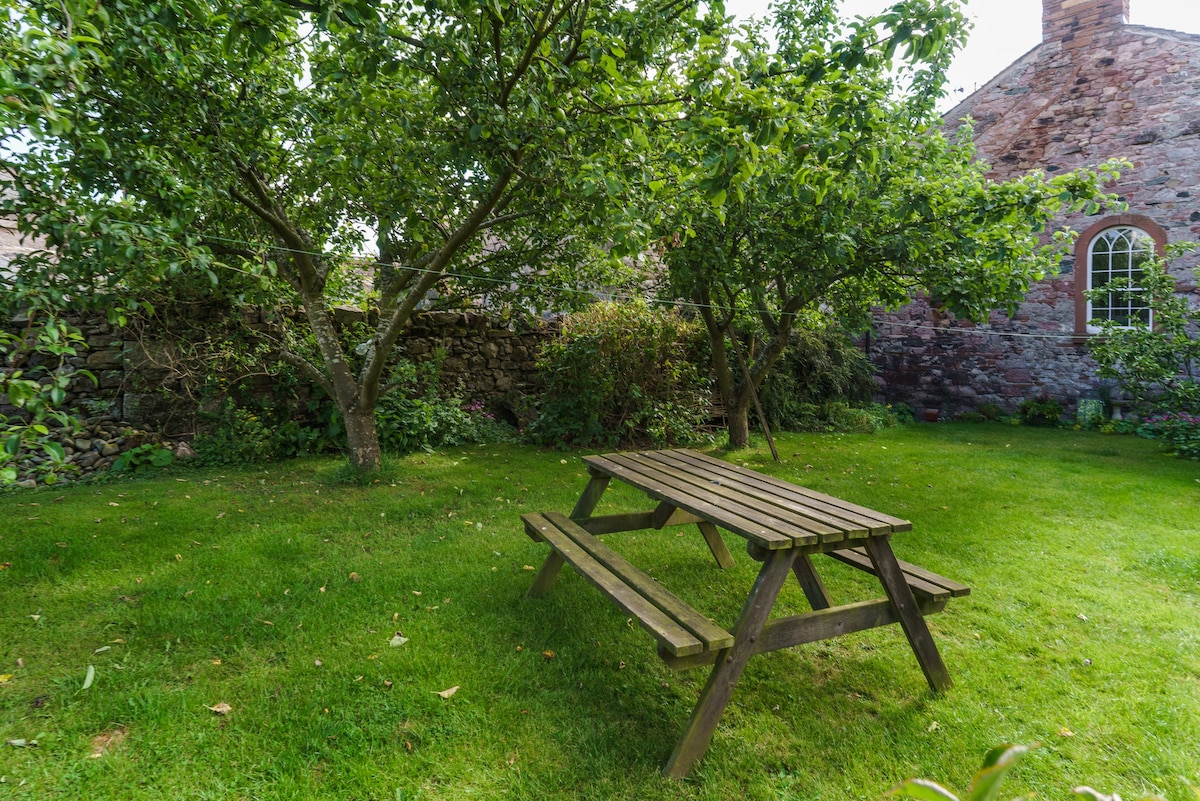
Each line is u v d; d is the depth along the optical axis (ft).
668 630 6.45
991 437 28.81
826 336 31.99
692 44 12.44
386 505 15.33
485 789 6.13
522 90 12.36
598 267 21.72
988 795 1.75
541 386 27.04
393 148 14.29
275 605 9.87
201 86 12.68
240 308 20.26
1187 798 6.05
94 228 10.21
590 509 11.28
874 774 6.49
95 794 5.94
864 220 18.15
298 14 11.43
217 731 6.89
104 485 16.87
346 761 6.42
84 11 8.19
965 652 8.84
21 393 7.01
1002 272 17.80
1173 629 9.49
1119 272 32.48
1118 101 31.86
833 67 10.06
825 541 6.86
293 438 20.38
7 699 7.36
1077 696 7.77
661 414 24.57
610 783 6.24
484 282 20.02
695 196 15.97
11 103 6.96
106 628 9.08
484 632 9.16
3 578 10.60
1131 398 31.42
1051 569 11.80
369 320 22.66
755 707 7.56
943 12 9.11
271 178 16.43
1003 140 35.22
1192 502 16.57
